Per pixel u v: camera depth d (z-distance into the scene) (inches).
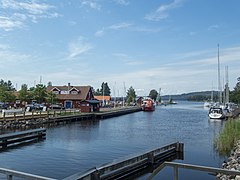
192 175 542.0
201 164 647.1
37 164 612.1
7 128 1227.9
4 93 2102.6
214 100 4640.8
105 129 1371.8
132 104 4466.0
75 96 2760.8
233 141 797.2
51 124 1505.9
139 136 1123.3
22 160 649.0
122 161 520.7
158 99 6397.6
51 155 708.7
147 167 603.2
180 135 1168.8
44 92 2368.4
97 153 746.8
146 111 3415.4
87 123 1706.4
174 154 748.6
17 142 906.1
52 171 556.1
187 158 708.0
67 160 654.5
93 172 435.8
